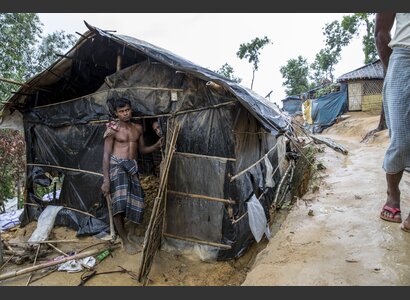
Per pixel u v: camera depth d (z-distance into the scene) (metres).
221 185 4.74
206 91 4.77
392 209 2.92
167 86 5.06
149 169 8.05
